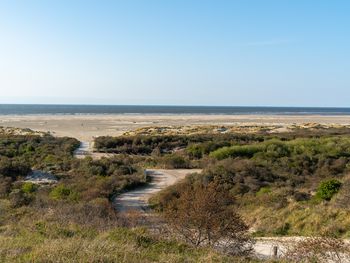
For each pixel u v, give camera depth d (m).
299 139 45.66
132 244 9.72
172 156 41.38
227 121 114.69
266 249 12.59
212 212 11.53
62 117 131.50
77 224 13.97
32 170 32.59
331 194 20.28
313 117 152.62
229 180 26.05
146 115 156.25
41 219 15.09
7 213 17.33
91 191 23.59
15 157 40.88
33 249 8.69
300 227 16.55
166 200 21.44
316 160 33.28
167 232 12.04
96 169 32.97
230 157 35.34
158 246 10.38
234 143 47.50
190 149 45.25
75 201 21.16
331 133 59.91
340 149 37.34
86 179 28.98
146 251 9.34
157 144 53.41
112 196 24.67
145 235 11.26
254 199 21.09
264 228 16.94
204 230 11.52
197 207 11.55
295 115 173.75
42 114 156.00
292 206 18.91
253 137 54.22
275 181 26.61
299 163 31.98
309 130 70.62
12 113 164.88
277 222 17.33
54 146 50.47
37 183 28.48
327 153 35.62
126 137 57.06
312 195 22.02
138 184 28.91
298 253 10.33
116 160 37.31
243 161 31.41
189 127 83.81
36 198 21.27
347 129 72.62
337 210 17.28
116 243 9.45
